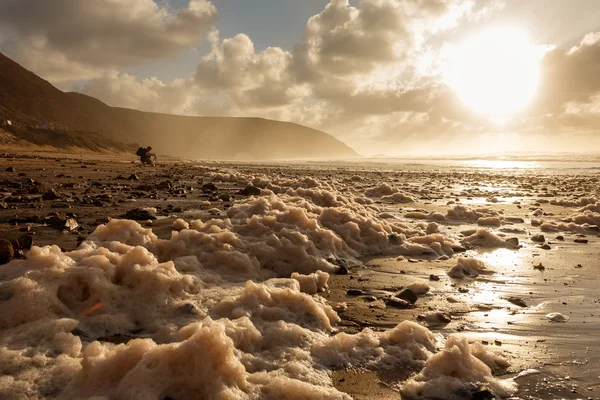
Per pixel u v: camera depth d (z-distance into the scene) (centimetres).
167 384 294
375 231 855
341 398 313
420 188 2356
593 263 763
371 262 752
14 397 293
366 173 4078
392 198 1725
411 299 554
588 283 641
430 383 338
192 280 496
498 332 459
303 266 659
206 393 294
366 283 626
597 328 468
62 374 319
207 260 588
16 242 629
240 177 2464
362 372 363
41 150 8275
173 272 491
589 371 372
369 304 538
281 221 788
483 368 361
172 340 383
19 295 395
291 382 312
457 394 330
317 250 712
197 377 298
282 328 403
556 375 365
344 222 863
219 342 307
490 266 741
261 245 652
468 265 712
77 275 436
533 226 1191
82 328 393
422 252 823
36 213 1023
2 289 406
